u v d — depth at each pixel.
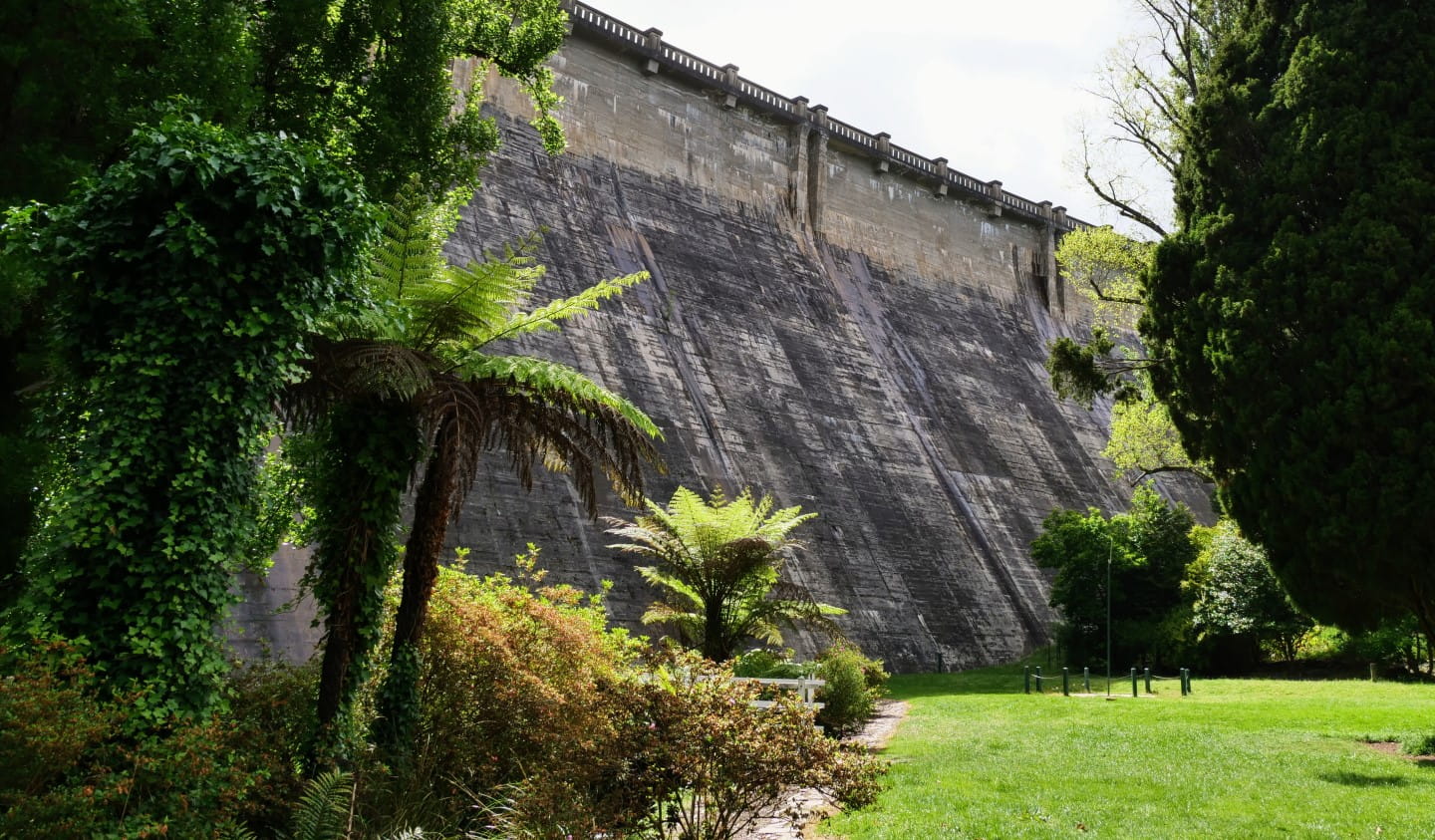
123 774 7.34
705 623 24.34
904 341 55.56
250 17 13.88
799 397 45.56
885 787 13.16
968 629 43.12
